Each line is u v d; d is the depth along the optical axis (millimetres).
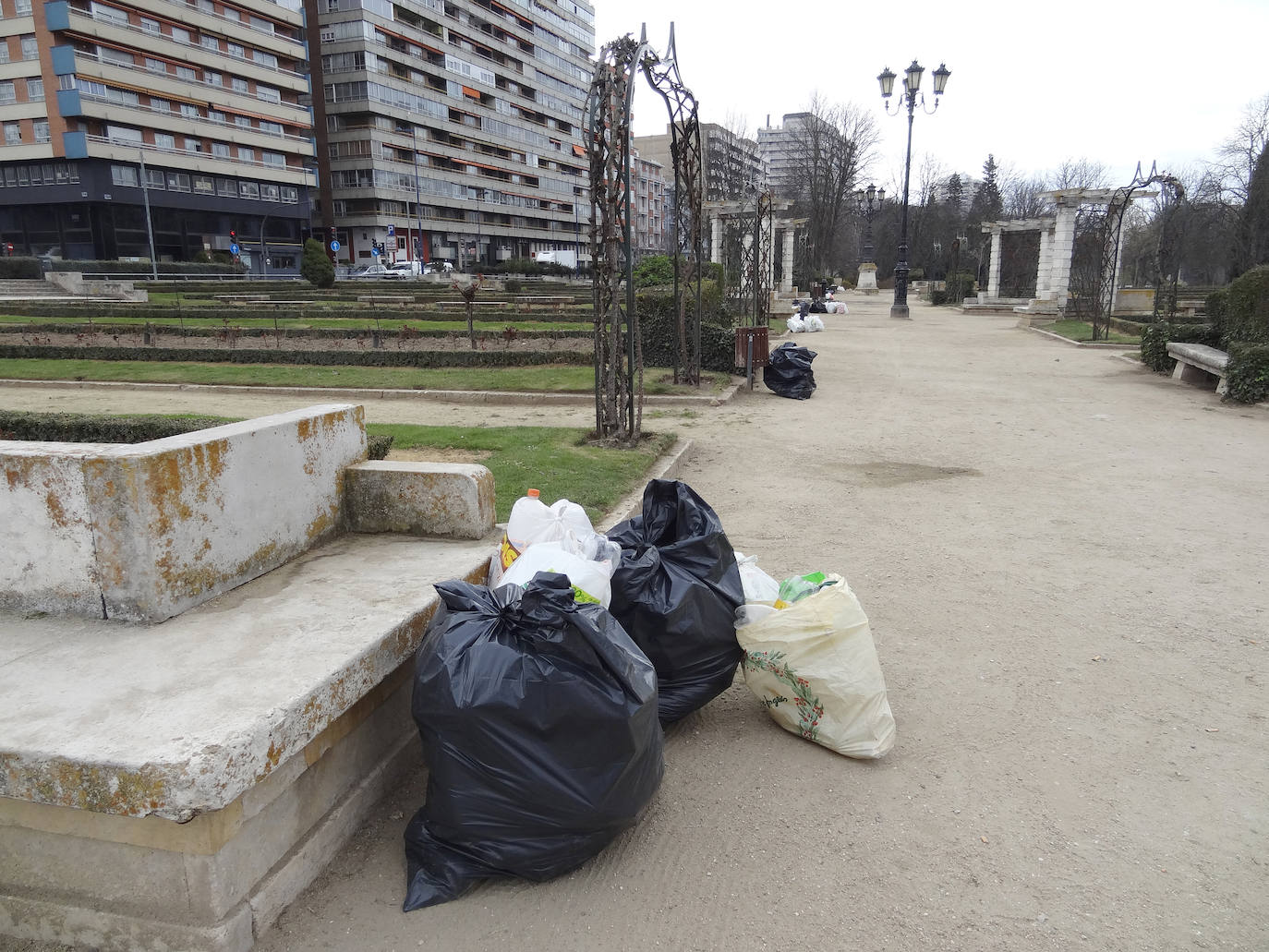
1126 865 2656
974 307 40812
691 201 12609
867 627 3377
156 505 2752
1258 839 2781
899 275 35875
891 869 2637
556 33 111812
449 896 2451
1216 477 8070
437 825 2500
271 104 66938
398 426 9828
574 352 15883
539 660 2406
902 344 23500
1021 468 8516
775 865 2648
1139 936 2354
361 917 2391
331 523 3877
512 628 2514
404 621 2865
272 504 3402
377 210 81250
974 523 6547
